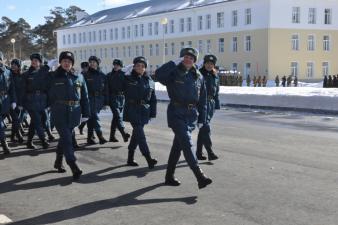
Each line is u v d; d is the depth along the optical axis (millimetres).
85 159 9484
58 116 7738
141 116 8477
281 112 19656
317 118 17078
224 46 62062
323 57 60812
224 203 6391
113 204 6426
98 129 11266
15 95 10266
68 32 94688
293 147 10641
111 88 11266
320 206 6227
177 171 8227
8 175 8203
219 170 8305
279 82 50750
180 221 5707
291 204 6316
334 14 61031
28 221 5820
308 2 59188
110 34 82438
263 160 9148
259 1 57344
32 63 10727
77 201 6598
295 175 7902
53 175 8164
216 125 15023
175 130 6793
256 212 6008
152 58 73000
